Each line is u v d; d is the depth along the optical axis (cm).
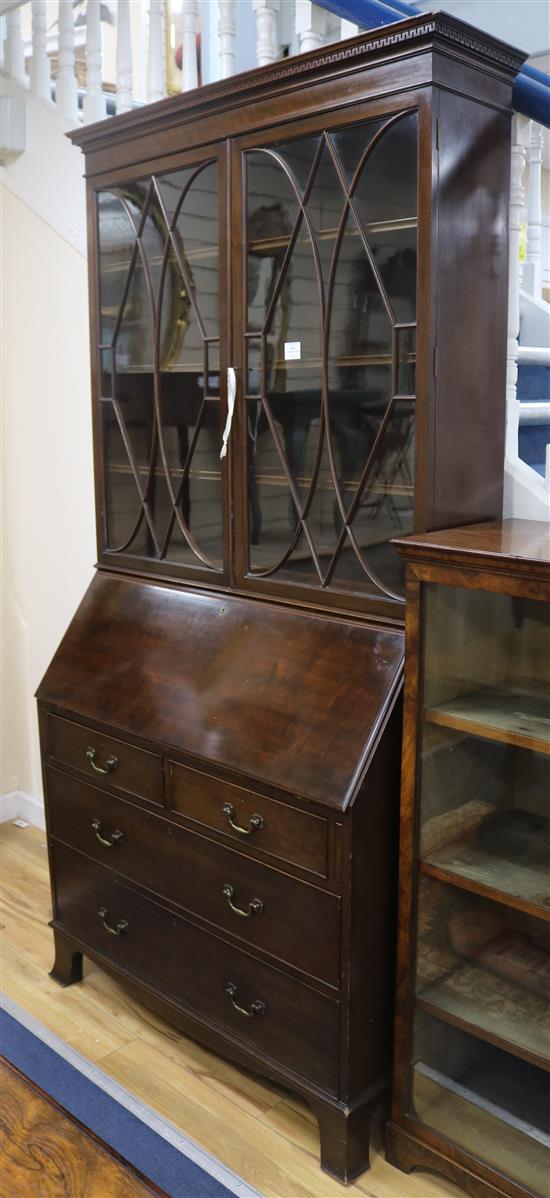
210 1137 184
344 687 170
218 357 191
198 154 187
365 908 165
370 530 170
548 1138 159
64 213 258
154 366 206
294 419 179
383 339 162
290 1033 178
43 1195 172
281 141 171
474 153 160
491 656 157
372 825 163
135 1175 175
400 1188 173
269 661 183
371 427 167
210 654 195
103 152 210
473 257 163
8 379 290
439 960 168
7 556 304
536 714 156
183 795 191
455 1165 168
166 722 192
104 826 214
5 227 279
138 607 217
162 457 209
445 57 150
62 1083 198
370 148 158
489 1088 168
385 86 154
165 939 203
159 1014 210
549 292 284
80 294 259
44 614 296
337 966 166
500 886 157
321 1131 176
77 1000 227
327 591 179
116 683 209
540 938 159
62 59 253
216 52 263
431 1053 172
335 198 165
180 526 207
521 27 277
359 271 164
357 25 193
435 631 159
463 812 166
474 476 173
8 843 304
